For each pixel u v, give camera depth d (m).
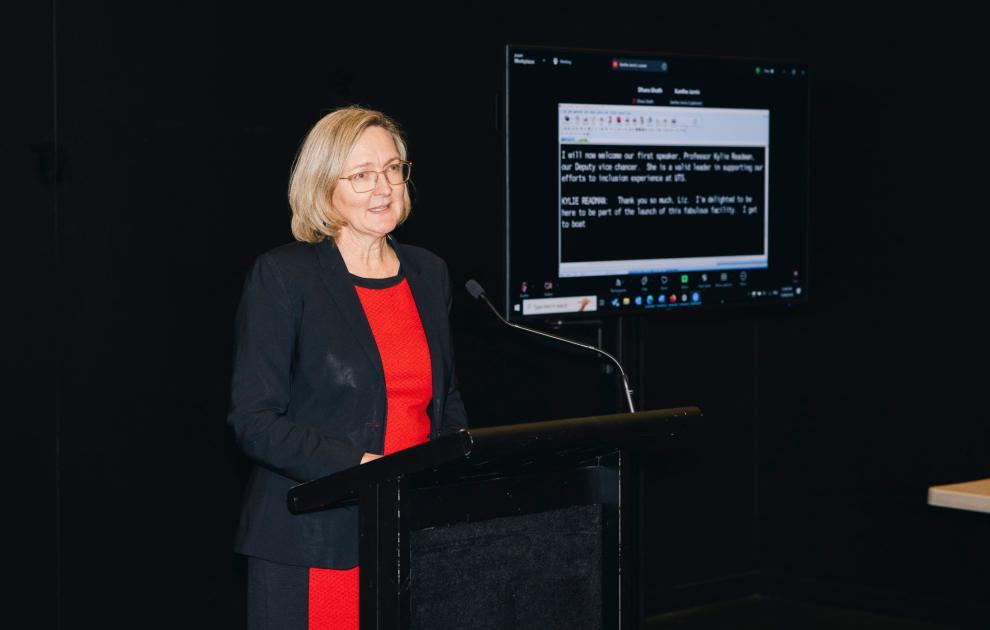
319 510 2.01
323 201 2.20
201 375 3.31
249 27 3.34
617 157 3.43
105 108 3.12
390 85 3.60
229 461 3.38
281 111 3.41
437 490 1.79
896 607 4.36
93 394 3.13
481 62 3.80
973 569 4.18
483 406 3.82
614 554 1.98
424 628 1.78
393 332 2.23
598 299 3.43
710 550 4.58
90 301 3.12
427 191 3.68
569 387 4.02
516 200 3.28
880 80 4.29
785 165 3.74
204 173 3.29
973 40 4.07
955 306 4.16
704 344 4.52
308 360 2.18
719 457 4.59
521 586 1.89
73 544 3.11
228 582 3.39
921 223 4.22
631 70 3.44
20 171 3.00
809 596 4.57
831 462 4.50
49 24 3.03
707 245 3.61
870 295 4.36
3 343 2.99
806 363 4.55
